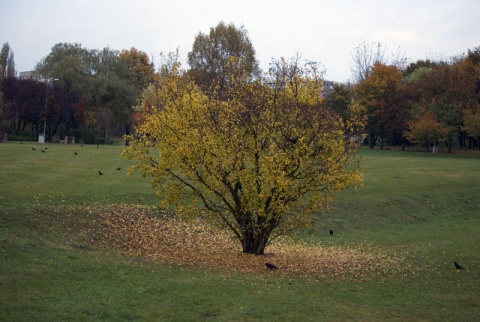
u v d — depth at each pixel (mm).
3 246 16516
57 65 89312
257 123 19734
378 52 122750
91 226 22125
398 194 39375
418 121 80750
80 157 47188
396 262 22156
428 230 32250
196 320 12258
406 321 13641
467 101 80750
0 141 69688
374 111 90250
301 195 20016
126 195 29531
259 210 19734
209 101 20359
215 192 20328
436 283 18500
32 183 30453
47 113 82375
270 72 20531
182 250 21578
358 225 31797
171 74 21734
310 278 18109
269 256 21609
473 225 34906
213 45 82312
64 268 15602
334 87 90375
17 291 13000
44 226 20375
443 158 68875
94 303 12812
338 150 19828
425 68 106312
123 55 111750
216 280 16344
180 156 19500
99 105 89375
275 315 13141
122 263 17391
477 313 14734
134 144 20547
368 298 15867
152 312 12578
